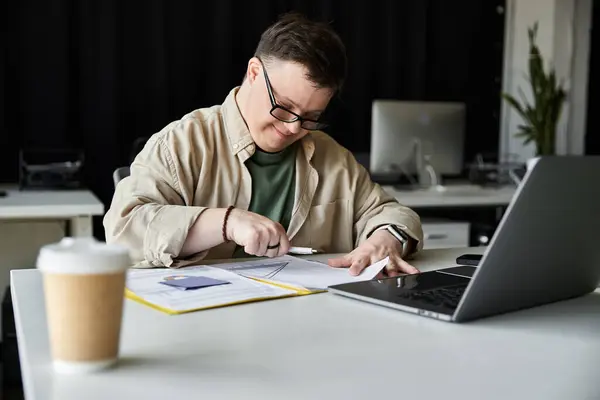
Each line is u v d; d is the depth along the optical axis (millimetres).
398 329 832
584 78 4598
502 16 4543
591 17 4574
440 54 4387
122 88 3590
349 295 978
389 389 637
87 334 648
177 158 1409
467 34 4434
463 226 3191
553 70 4188
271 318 870
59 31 3396
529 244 829
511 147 4609
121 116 3604
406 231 1369
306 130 1424
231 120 1488
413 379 665
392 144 3438
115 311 659
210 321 848
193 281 1044
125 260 653
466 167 4238
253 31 3834
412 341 786
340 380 657
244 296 964
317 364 700
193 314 878
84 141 3527
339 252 1590
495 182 3883
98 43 3480
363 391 631
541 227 821
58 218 2701
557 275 938
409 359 723
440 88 4422
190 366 685
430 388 644
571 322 884
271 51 1364
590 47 4609
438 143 3508
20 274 1104
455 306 902
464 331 830
